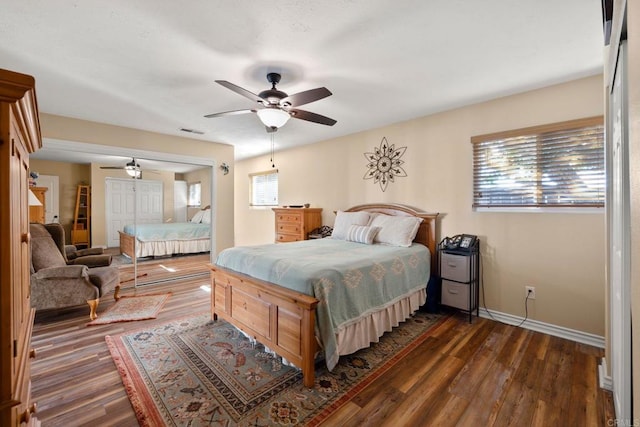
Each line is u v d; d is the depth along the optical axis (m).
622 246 1.44
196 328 2.86
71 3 1.62
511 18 1.78
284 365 2.21
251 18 1.76
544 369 2.16
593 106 2.55
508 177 3.03
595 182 2.56
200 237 5.11
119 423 1.62
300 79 2.59
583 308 2.62
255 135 4.60
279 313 2.16
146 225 4.67
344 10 1.70
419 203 3.71
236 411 1.72
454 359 2.30
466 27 1.86
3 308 0.73
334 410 1.73
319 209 4.86
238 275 2.60
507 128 3.01
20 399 0.81
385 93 2.93
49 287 2.93
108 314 3.20
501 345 2.53
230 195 5.29
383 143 4.08
